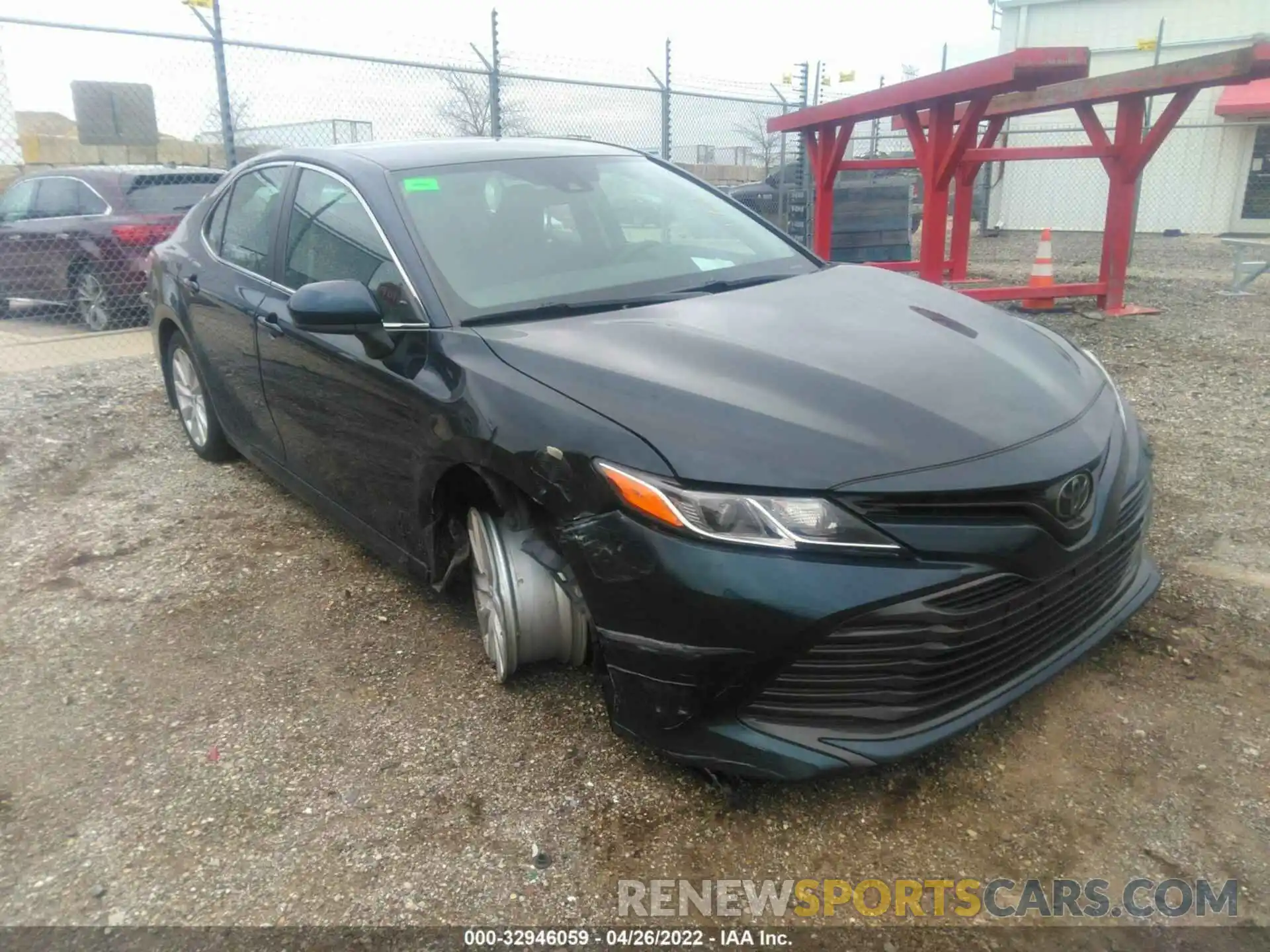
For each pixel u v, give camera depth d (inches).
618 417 94.8
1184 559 145.2
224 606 144.4
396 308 123.3
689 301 123.1
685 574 87.4
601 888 89.4
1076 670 118.8
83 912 88.6
